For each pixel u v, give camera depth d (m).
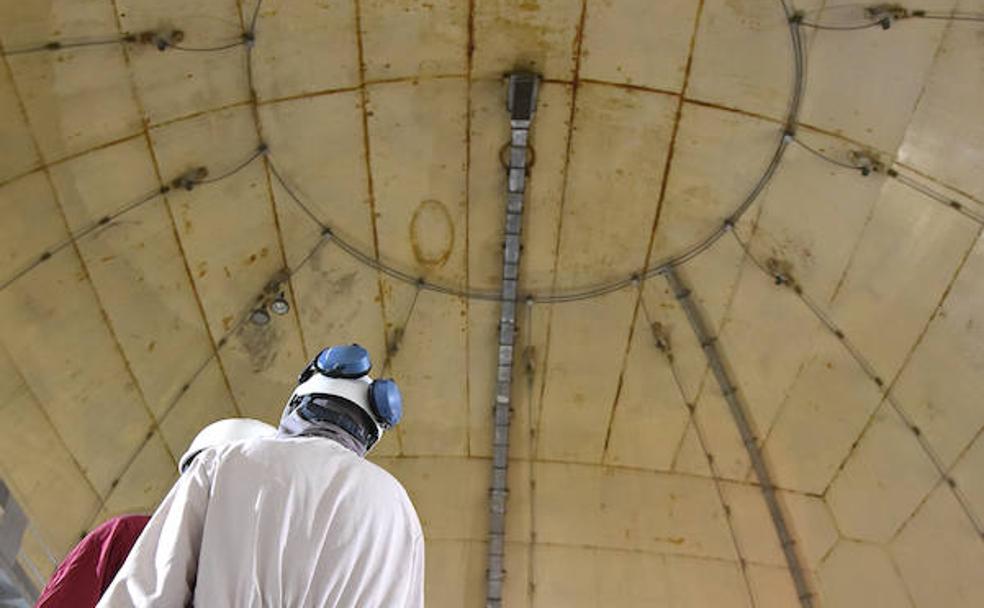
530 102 11.23
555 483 14.49
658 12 10.73
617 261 12.92
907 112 10.56
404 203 12.43
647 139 11.80
